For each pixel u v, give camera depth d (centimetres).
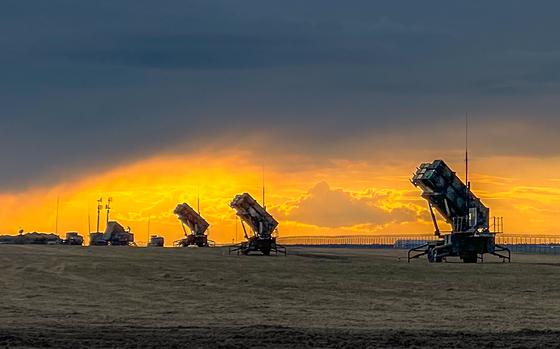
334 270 12225
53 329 5350
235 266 13488
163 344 4678
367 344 4722
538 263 14338
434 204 15425
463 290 8781
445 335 5084
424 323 5922
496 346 4691
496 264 13888
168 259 16438
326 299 7825
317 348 4606
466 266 13138
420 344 4738
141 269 12594
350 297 8038
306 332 5181
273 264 14238
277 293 8481
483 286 9219
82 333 5122
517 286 9212
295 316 6375
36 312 6612
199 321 5991
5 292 8569
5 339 4825
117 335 5028
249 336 4984
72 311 6712
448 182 15175
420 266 13175
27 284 9650
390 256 19150
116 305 7256
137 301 7644
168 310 6838
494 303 7438
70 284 9675
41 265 13762
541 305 7269
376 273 11500
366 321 6044
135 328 5428
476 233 15062
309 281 10062
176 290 8850
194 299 7850
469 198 15225
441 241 15525
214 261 15562
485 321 6081
